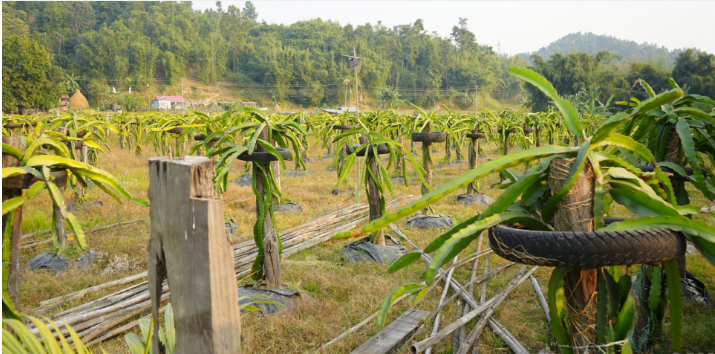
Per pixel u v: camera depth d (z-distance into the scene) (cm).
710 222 657
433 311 458
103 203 941
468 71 15175
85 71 13538
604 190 194
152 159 148
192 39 15888
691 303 466
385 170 641
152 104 11250
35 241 702
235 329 144
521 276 530
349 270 590
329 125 1662
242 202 1012
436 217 830
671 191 217
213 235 138
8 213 204
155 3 19388
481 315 437
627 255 153
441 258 169
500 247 172
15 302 206
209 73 15038
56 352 161
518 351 364
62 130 714
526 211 188
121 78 13475
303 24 19688
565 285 185
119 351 386
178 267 142
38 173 206
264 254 502
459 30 17525
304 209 966
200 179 142
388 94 9662
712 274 543
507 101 15138
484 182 1282
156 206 149
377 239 661
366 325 431
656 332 323
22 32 13638
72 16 17000
